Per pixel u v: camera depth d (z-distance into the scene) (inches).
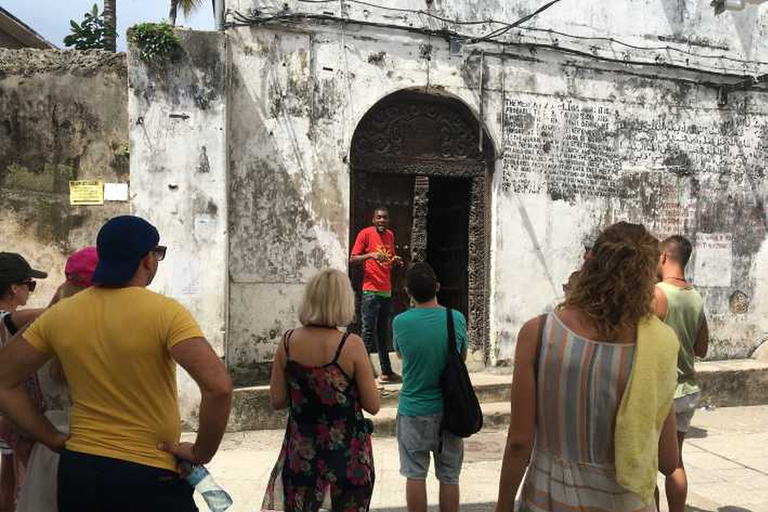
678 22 316.5
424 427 146.6
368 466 122.3
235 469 204.1
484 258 295.6
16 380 88.8
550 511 86.2
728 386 301.7
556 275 299.4
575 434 84.4
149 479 86.0
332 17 264.8
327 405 120.0
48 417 101.0
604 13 304.2
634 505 83.1
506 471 88.7
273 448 226.2
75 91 255.1
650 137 313.6
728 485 197.0
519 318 294.7
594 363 82.9
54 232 254.4
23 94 252.8
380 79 273.1
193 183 238.1
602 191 306.5
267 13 257.9
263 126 259.1
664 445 89.9
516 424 88.0
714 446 241.0
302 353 121.8
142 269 93.1
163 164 235.9
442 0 280.2
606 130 306.3
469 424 141.6
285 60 261.1
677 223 318.7
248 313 258.1
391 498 182.5
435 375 145.9
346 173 269.9
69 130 254.8
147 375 87.1
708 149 323.6
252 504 175.2
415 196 297.9
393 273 299.3
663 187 315.9
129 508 84.9
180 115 237.0
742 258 329.7
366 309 264.8
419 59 278.4
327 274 125.2
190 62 237.8
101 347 86.7
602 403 82.8
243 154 256.8
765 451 234.4
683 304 151.8
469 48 284.7
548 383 85.7
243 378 257.6
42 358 89.6
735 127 327.6
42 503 94.3
